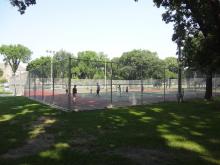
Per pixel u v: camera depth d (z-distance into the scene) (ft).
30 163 28.19
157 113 63.36
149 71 138.10
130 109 71.20
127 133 42.04
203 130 43.98
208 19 76.33
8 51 469.57
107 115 60.59
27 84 139.13
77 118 57.26
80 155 30.83
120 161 28.84
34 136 40.86
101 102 92.99
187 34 94.53
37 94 115.24
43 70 101.55
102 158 29.81
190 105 80.02
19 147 34.63
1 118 58.80
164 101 95.81
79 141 37.47
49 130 45.27
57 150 33.01
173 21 94.89
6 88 246.27
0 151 32.76
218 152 31.99
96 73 132.05
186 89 125.49
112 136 40.11
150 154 31.37
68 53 374.22
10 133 43.09
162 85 132.77
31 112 68.23
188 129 44.80
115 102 93.09
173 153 31.71
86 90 136.46
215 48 77.25
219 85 131.54
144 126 47.60
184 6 88.69
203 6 78.23
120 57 375.45
